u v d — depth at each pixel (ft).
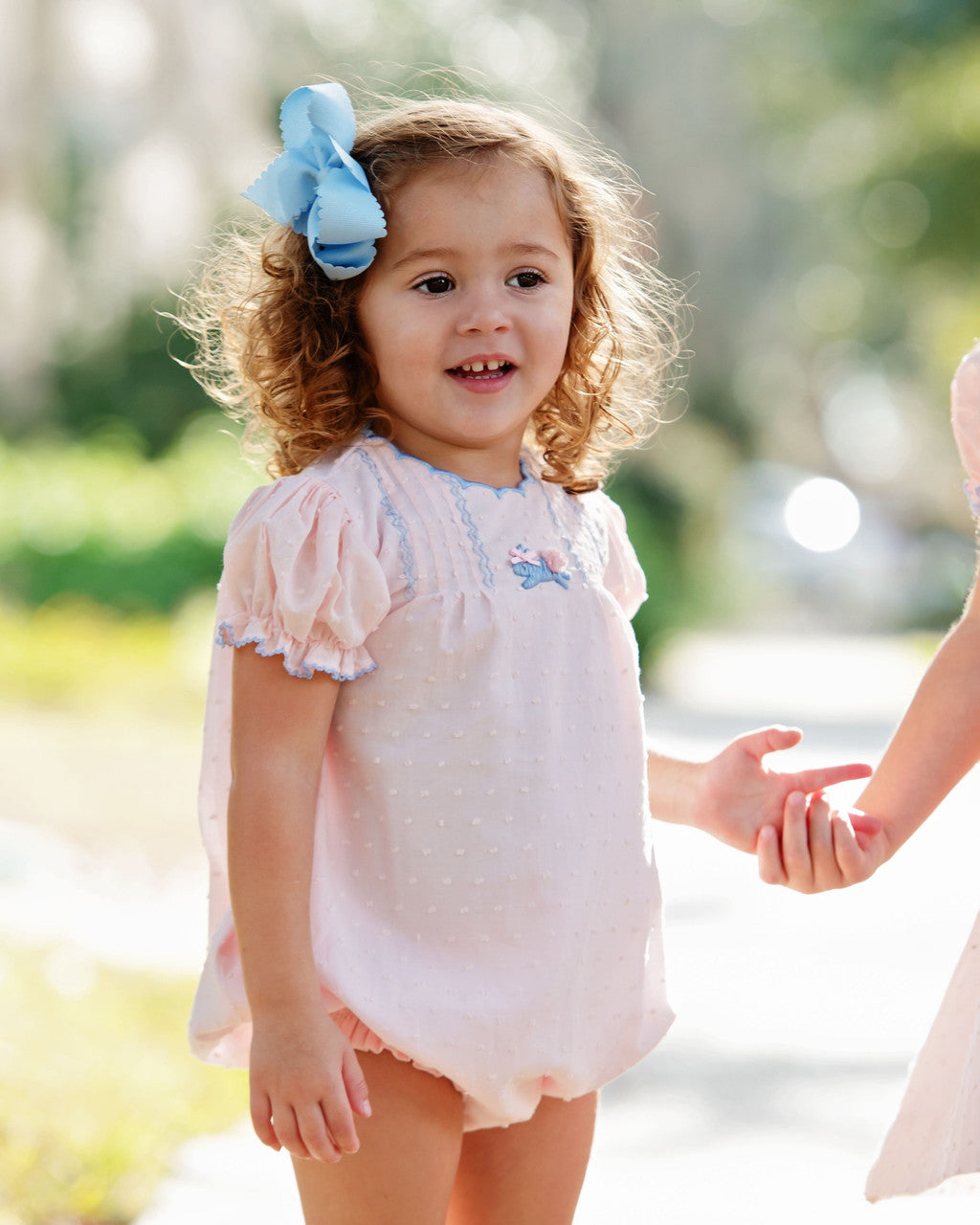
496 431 10.98
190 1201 16.11
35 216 71.26
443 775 10.50
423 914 10.50
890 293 110.93
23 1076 18.06
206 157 69.36
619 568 12.30
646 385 13.33
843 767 12.13
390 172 10.93
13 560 61.87
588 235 11.80
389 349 10.94
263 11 76.02
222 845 11.28
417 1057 10.37
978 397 11.45
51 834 34.24
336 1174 10.50
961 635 11.94
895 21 81.25
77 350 85.15
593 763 10.98
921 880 31.91
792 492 115.03
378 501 10.69
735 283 113.60
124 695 50.85
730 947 26.91
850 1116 19.19
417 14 94.27
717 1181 17.24
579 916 10.79
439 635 10.50
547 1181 11.34
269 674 10.25
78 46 66.23
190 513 63.31
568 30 104.83
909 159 79.97
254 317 11.76
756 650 85.30
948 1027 10.84
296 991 9.90
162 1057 19.86
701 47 105.50
